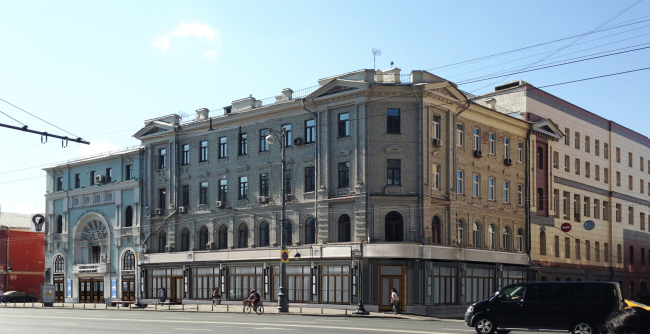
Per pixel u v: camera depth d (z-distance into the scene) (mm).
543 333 24844
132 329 24828
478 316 23344
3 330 25000
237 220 52094
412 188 44625
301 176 48094
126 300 59594
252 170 51406
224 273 52062
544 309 22594
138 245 59062
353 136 45281
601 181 66750
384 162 44688
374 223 44094
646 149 77250
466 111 49469
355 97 45250
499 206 52688
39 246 77125
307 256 46406
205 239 54594
